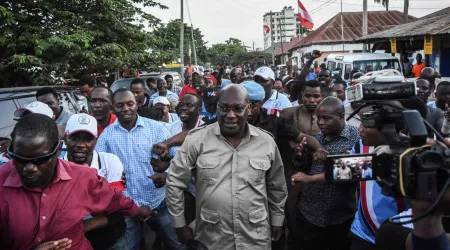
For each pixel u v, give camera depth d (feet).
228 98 8.70
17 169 6.63
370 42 55.93
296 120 14.75
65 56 38.47
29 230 6.91
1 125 16.55
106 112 14.07
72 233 7.34
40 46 36.09
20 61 34.68
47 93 15.26
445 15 50.72
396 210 8.17
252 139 9.08
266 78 17.58
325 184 10.35
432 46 46.01
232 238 8.93
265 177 9.50
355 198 10.64
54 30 40.29
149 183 12.08
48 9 40.45
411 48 50.60
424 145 4.66
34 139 6.38
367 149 8.87
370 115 6.11
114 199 8.41
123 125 12.18
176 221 9.50
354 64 47.37
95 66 42.34
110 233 8.93
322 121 10.68
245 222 8.90
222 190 8.86
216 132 9.10
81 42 39.09
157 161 11.67
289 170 12.96
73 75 42.91
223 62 38.81
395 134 5.65
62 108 15.89
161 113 20.56
